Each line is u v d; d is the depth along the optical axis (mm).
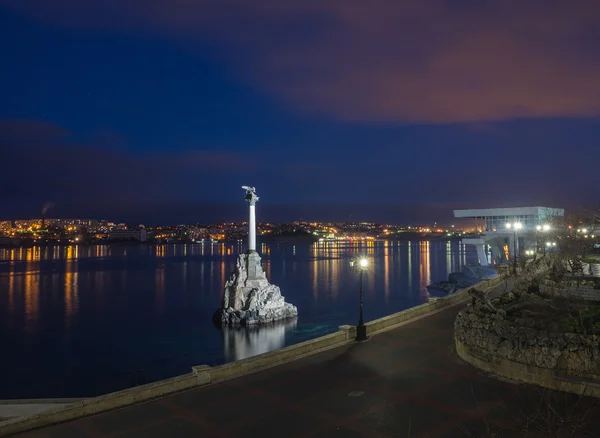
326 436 16625
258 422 17875
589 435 15469
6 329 75812
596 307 24344
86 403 18938
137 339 68812
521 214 88750
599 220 56531
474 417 17578
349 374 22781
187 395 20688
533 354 20547
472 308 25594
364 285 132875
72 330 75125
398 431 16797
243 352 61719
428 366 23578
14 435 17266
